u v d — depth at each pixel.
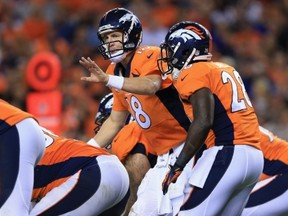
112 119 19.53
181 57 17.36
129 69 18.42
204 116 16.61
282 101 38.19
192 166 17.70
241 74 38.78
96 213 17.38
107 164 17.38
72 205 17.02
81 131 31.83
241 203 17.72
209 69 17.09
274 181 19.20
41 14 41.69
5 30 41.00
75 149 17.42
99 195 17.20
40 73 25.14
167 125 18.41
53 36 40.41
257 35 43.41
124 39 18.38
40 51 37.66
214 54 40.72
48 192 17.16
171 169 16.81
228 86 17.17
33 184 16.73
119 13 18.45
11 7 42.75
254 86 38.22
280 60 41.75
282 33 43.53
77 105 32.47
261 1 45.72
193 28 17.56
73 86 34.66
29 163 16.27
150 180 18.48
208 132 16.66
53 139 17.50
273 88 39.38
